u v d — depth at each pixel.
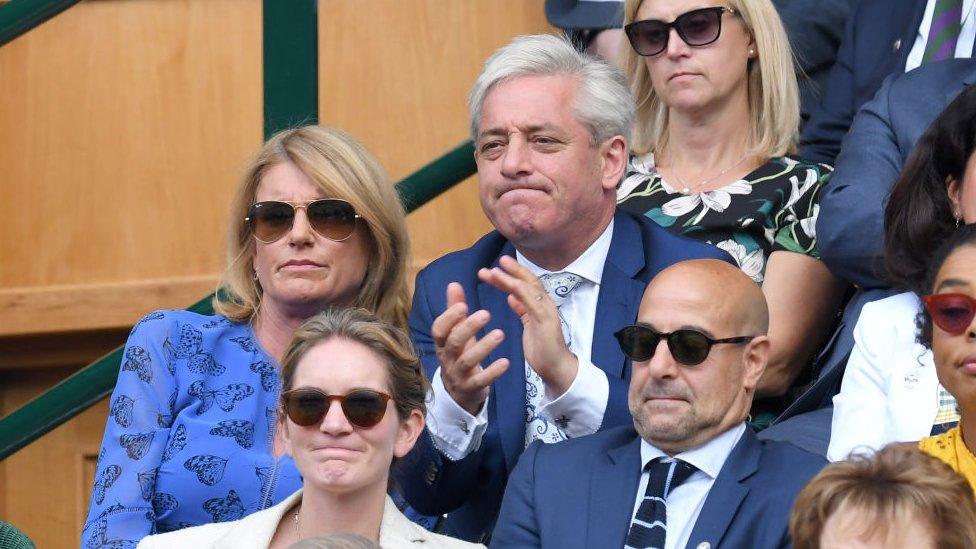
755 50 16.42
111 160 20.00
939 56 16.38
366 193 14.28
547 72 14.31
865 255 14.59
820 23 17.92
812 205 15.97
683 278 12.47
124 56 19.97
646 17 16.31
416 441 12.87
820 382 14.32
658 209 16.12
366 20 19.61
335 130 14.61
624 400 13.30
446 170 16.61
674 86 16.20
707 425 12.16
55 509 20.17
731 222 15.78
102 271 19.98
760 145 16.33
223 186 19.83
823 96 17.59
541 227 14.06
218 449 13.70
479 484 13.98
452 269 14.68
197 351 14.14
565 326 14.34
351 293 14.34
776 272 15.67
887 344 13.45
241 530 12.41
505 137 14.20
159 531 13.62
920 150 13.16
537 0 19.47
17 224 20.09
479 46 19.53
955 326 11.02
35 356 20.56
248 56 19.83
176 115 19.88
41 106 20.08
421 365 12.62
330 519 12.22
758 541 11.77
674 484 12.16
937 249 11.81
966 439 11.48
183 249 19.91
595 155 14.24
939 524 9.45
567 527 12.15
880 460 9.77
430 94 19.53
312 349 12.38
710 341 12.23
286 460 13.70
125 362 14.01
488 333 13.98
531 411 14.07
